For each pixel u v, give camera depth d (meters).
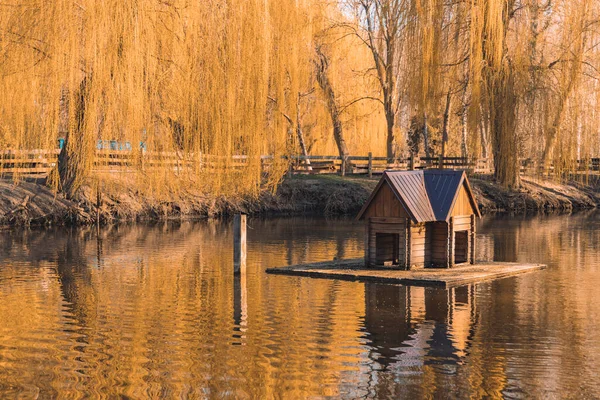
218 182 28.34
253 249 25.48
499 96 37.88
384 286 17.86
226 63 26.55
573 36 37.78
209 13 26.08
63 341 12.84
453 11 37.12
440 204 19.94
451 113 50.44
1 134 25.38
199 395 10.16
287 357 11.89
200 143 27.17
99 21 23.41
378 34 47.47
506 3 37.66
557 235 30.56
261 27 27.09
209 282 18.56
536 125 38.75
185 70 25.61
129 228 32.53
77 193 33.75
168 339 12.97
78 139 24.30
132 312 15.12
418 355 12.04
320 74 46.16
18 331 13.53
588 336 13.25
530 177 44.53
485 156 48.28
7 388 10.43
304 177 44.81
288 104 30.14
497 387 10.46
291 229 32.78
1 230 30.72
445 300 16.23
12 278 19.19
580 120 39.62
